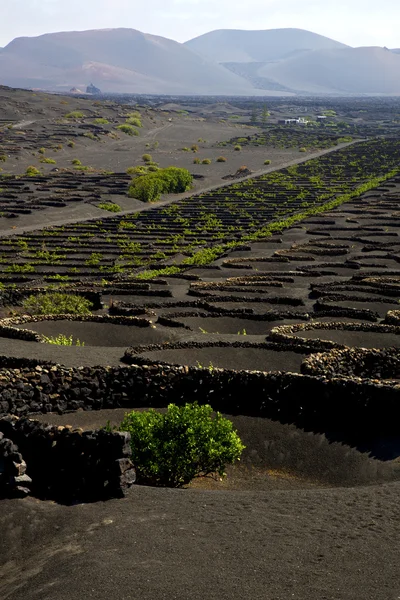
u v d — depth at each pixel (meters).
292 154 181.00
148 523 16.91
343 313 43.41
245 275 62.53
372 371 31.59
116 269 65.81
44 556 15.73
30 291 52.00
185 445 21.38
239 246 75.25
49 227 89.62
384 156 170.12
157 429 21.67
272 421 25.84
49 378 27.72
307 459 23.56
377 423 25.02
